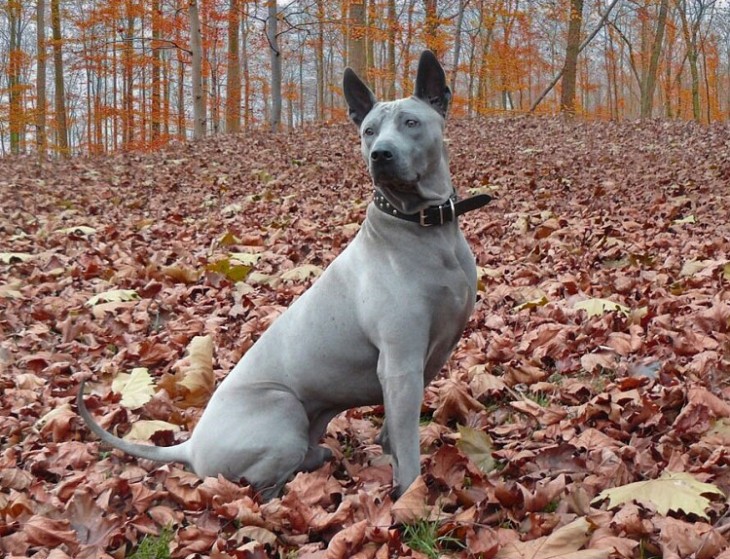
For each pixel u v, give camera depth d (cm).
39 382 300
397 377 212
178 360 307
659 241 403
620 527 195
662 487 199
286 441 222
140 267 420
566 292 345
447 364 290
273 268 418
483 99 1586
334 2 1189
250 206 604
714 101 2520
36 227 560
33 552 209
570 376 277
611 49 2375
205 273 403
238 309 354
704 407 233
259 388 227
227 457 223
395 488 216
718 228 423
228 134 1129
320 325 224
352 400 228
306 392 227
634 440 232
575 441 232
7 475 238
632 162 696
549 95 2805
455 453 221
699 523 193
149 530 214
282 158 816
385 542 198
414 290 212
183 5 1323
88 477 238
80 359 321
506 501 209
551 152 784
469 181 655
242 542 207
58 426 262
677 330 292
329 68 2684
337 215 543
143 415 272
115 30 1266
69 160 970
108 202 659
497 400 266
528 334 301
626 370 270
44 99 1571
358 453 244
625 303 327
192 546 206
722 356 269
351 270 221
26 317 360
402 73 1559
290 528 211
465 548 199
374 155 207
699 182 564
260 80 1886
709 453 221
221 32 1548
